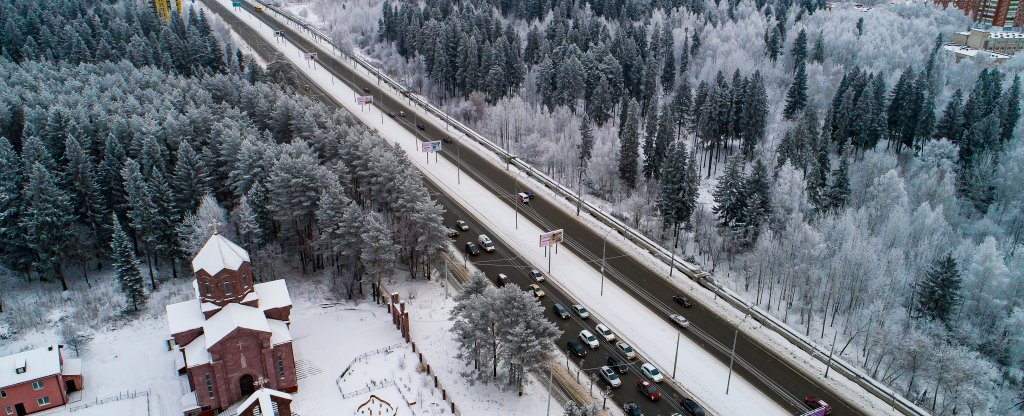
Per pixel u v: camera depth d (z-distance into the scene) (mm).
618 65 188375
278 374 82000
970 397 88812
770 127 180375
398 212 111625
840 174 131250
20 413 79312
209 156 121250
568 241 121875
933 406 90188
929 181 136375
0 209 105812
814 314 110875
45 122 130125
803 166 144250
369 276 101000
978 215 141875
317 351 90000
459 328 86312
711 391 85812
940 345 95062
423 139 167875
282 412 72938
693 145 171375
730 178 125812
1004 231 134125
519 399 83062
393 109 188250
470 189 141375
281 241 116062
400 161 124125
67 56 184500
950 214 133875
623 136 149875
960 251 116625
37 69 165625
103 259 114062
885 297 105625
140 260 113625
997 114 158625
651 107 167875
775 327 99562
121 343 92375
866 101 161750
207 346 77125
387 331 95000
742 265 120000
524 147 164000
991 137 151250
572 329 97438
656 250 120062
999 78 179875
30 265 108875
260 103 146500
